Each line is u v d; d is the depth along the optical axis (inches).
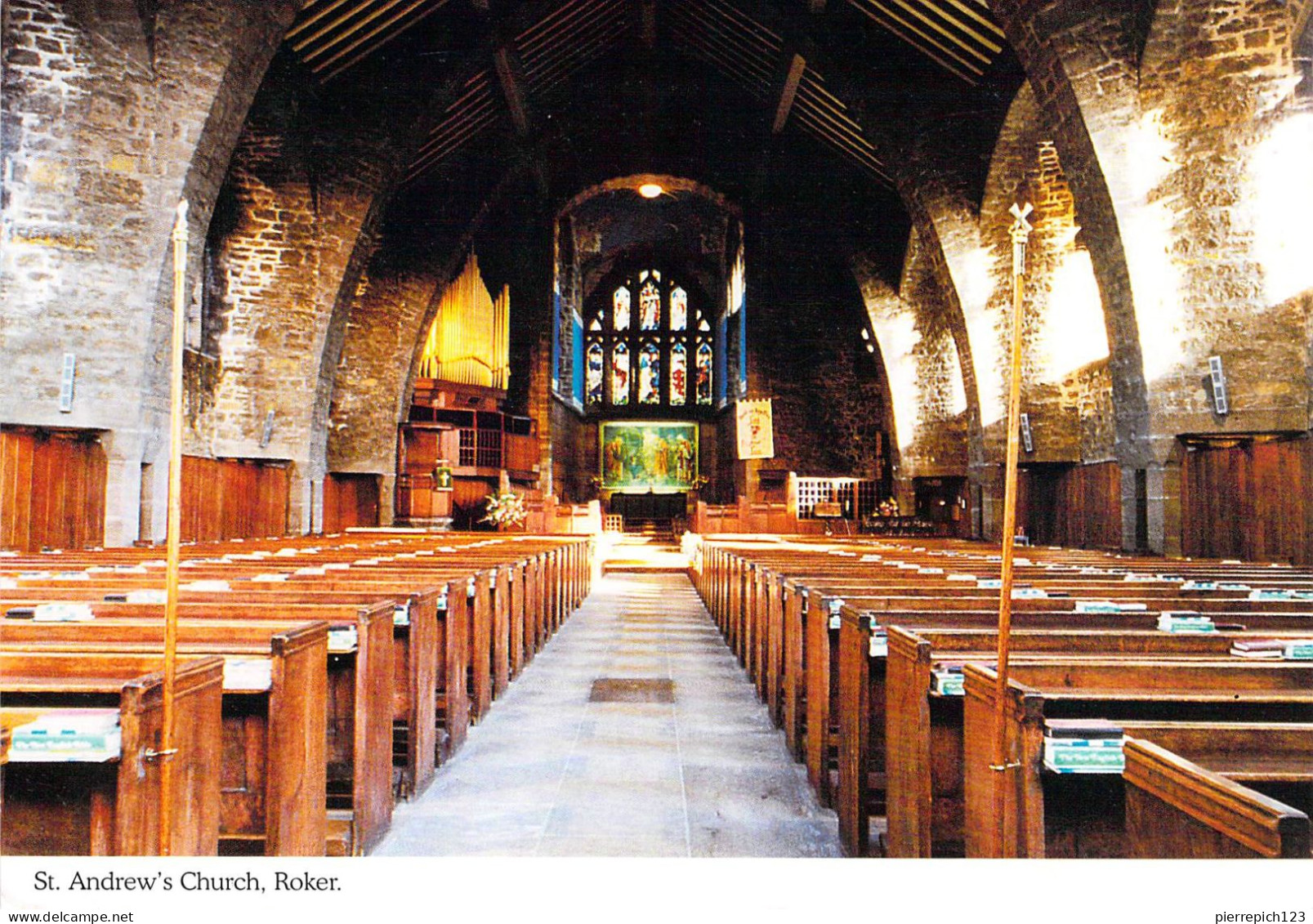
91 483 367.9
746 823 162.7
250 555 303.6
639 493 1109.1
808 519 746.8
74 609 153.3
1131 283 365.4
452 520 706.8
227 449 499.8
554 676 290.5
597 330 1147.3
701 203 995.3
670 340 1146.0
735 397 943.7
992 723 101.1
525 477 834.8
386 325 652.1
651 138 828.0
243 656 124.4
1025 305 525.7
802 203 823.7
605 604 494.9
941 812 124.3
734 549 382.6
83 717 90.1
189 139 369.4
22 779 94.5
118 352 362.6
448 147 644.7
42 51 349.7
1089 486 501.0
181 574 217.0
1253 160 343.9
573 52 684.7
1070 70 360.8
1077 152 375.9
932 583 208.5
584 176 844.6
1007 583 93.4
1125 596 187.0
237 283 510.6
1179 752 81.6
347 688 157.3
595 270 1150.3
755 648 274.7
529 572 310.8
